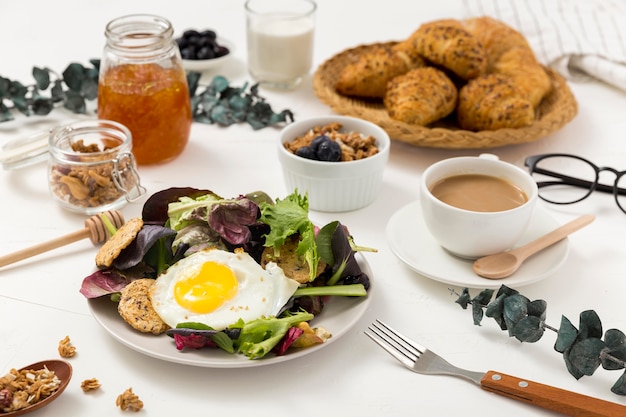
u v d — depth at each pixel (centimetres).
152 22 101
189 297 75
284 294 76
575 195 97
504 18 128
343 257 78
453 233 82
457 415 71
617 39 120
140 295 76
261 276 77
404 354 76
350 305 78
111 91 97
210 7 140
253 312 75
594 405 70
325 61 116
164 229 79
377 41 129
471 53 107
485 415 71
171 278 77
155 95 97
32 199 96
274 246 79
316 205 94
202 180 99
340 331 74
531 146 105
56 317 80
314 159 92
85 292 77
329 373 75
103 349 77
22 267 85
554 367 75
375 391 73
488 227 81
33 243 89
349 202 93
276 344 73
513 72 109
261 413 72
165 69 98
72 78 110
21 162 99
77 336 78
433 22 113
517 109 101
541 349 77
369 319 80
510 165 86
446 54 108
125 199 93
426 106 102
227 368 75
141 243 78
